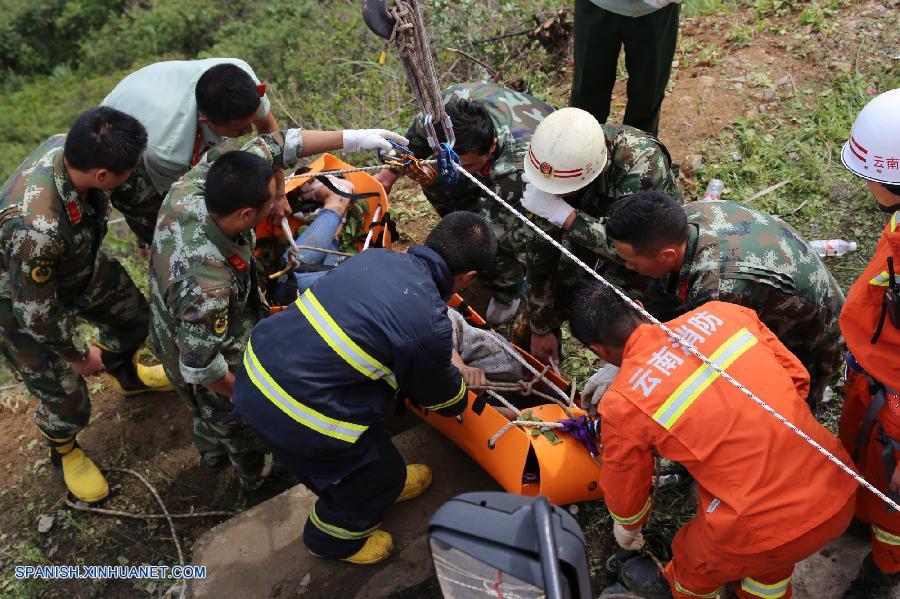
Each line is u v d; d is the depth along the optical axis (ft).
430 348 7.52
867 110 7.00
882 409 7.31
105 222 10.43
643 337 7.26
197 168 9.11
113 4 43.80
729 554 6.97
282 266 11.96
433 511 9.57
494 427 9.03
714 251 8.13
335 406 7.66
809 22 16.56
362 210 12.90
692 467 6.89
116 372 12.48
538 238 9.77
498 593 4.50
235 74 10.21
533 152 8.98
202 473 11.88
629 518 7.59
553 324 10.85
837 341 8.95
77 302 10.89
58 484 11.87
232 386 9.35
